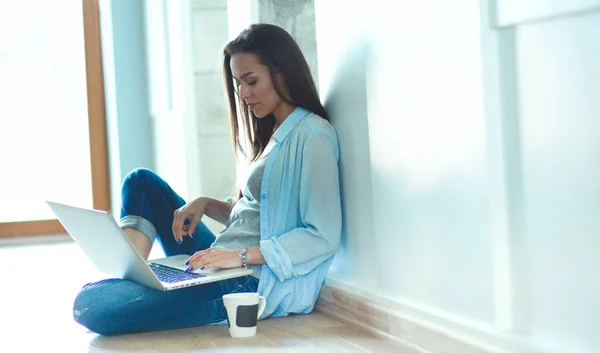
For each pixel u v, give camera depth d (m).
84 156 5.61
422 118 1.88
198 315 2.26
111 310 2.20
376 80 2.11
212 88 4.38
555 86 1.42
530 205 1.52
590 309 1.38
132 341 2.17
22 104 5.50
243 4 3.49
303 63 2.35
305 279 2.31
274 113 2.40
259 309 2.21
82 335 2.30
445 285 1.83
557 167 1.43
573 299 1.42
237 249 2.32
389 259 2.10
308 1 3.38
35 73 5.51
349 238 2.34
